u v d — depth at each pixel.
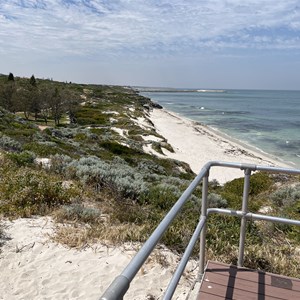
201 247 3.03
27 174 7.22
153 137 36.88
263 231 5.64
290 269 4.07
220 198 8.09
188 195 2.17
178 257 4.35
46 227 5.12
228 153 33.62
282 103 126.69
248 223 5.45
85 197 6.91
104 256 4.31
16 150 13.64
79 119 51.69
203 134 46.31
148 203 7.12
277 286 2.86
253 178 12.73
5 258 4.16
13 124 24.95
